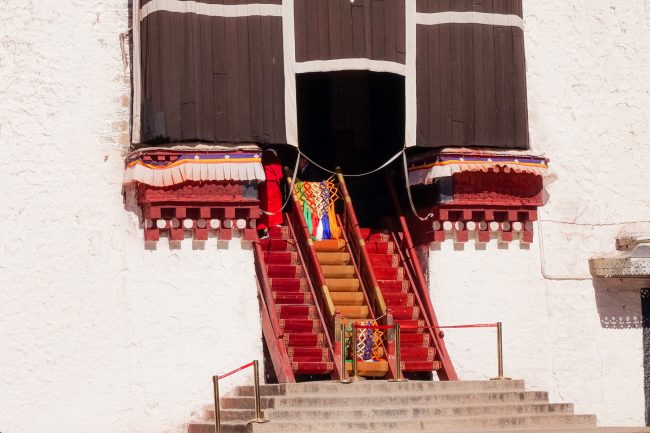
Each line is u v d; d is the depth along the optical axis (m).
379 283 23.95
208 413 21.95
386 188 25.98
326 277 23.86
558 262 24.61
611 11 25.83
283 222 24.66
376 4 22.73
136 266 22.41
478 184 23.69
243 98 22.34
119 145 22.89
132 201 22.62
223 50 22.38
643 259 24.38
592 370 24.50
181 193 22.23
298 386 20.70
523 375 23.94
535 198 24.00
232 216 22.45
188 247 22.52
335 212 25.75
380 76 25.77
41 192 22.47
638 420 24.73
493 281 23.98
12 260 22.19
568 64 25.41
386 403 20.52
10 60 22.75
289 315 22.98
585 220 25.02
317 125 27.23
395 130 24.75
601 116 25.47
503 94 23.55
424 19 23.12
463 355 23.62
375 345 22.62
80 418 21.91
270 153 23.72
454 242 23.84
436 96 23.09
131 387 22.08
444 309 23.69
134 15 22.88
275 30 22.47
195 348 22.33
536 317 24.22
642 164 25.61
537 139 25.00
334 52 22.47
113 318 22.25
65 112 22.81
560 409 21.42
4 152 22.48
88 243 22.41
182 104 22.16
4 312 22.02
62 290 22.23
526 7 25.34
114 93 23.06
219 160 22.22
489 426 20.39
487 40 23.50
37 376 21.94
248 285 22.69
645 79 25.88
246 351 22.48
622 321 24.89
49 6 23.03
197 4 22.34
